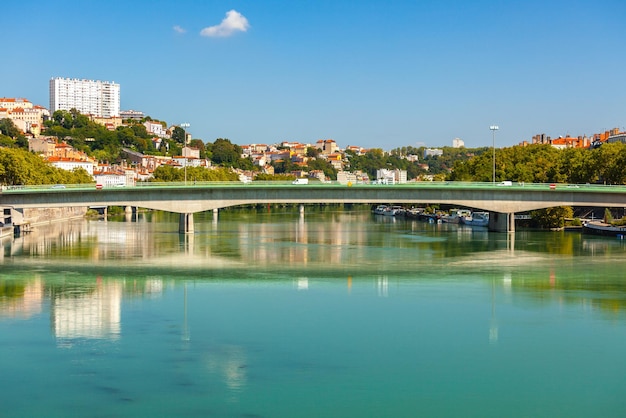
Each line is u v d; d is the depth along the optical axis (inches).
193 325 3154.5
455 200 7283.5
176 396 2308.1
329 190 7180.1
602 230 7824.8
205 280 4330.7
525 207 7327.8
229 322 3208.7
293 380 2452.0
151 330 3070.9
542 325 3176.7
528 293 3897.6
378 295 3828.7
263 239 7214.6
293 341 2908.5
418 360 2669.8
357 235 7815.0
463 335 3004.4
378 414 2175.2
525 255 5674.2
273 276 4495.6
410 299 3727.9
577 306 3558.1
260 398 2292.1
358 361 2652.6
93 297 3772.1
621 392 2363.4
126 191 6993.1
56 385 2400.3
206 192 7145.7
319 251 5989.2
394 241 7017.7
